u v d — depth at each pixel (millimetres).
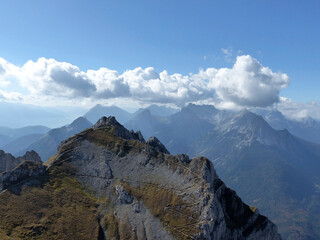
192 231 161250
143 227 168750
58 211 166250
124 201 188500
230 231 188000
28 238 138125
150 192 194375
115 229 165875
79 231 156625
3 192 168125
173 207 179375
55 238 145375
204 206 173875
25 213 155875
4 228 139500
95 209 180250
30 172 191125
